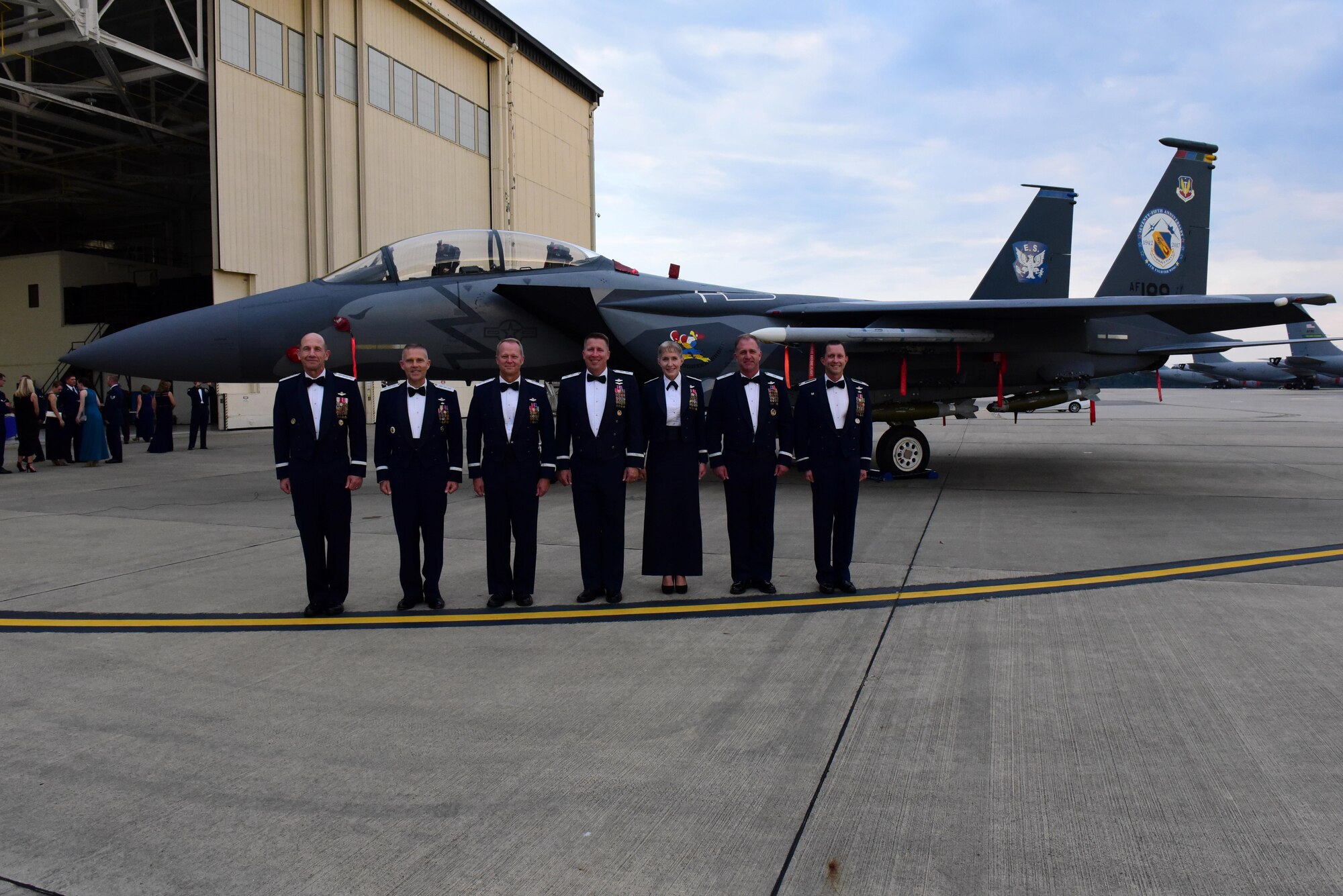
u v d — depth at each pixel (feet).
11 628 16.05
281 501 33.55
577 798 9.19
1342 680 12.34
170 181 89.40
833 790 9.29
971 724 10.96
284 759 10.23
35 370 96.32
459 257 35.01
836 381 17.84
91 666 13.76
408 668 13.58
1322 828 8.39
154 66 64.90
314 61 75.15
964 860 7.90
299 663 13.85
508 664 13.71
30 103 72.33
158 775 9.83
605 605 17.39
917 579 18.97
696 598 17.85
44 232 114.62
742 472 17.93
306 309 32.99
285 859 8.07
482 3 92.79
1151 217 44.11
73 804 9.17
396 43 83.71
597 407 17.48
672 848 8.20
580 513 17.56
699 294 36.70
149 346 32.22
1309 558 20.76
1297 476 37.96
